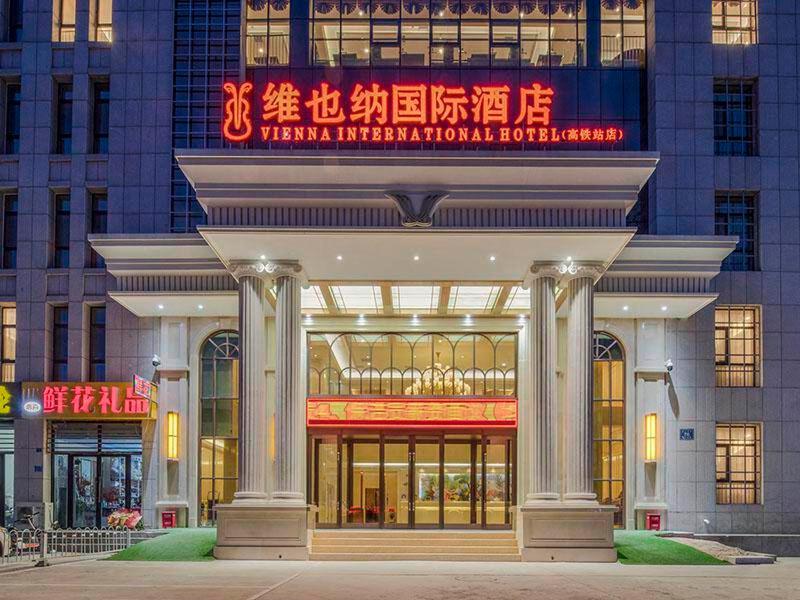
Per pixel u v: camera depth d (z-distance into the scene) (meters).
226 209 23.81
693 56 30.98
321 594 17.06
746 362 30.95
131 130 31.28
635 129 30.64
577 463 25.36
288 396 25.61
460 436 30.22
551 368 25.75
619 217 24.02
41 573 20.88
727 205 31.42
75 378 30.91
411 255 25.58
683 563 24.16
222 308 29.88
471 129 24.27
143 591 17.34
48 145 31.72
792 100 31.28
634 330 30.81
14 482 30.42
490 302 30.03
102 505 30.61
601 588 18.45
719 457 30.67
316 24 29.41
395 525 29.73
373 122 24.19
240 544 24.61
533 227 23.72
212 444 30.80
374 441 30.25
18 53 32.03
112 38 31.59
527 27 30.17
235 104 24.25
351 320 31.05
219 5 31.69
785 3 31.64
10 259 32.03
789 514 30.06
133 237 27.58
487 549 25.52
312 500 29.95
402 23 29.55
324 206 23.75
